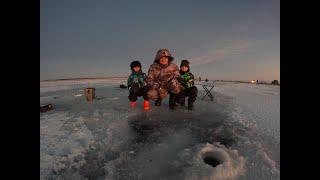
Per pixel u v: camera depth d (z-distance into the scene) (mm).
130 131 4000
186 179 2533
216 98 7359
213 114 5094
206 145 3207
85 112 5344
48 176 2609
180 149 3256
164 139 3639
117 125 4305
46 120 4668
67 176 2631
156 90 5328
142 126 4258
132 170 2762
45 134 3787
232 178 2547
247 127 4164
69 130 4020
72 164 2871
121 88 10836
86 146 3363
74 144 3404
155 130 4047
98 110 5516
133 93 5641
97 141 3545
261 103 6520
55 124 4371
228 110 5516
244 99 7273
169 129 4094
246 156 3008
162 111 5312
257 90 10273
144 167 2820
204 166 2703
